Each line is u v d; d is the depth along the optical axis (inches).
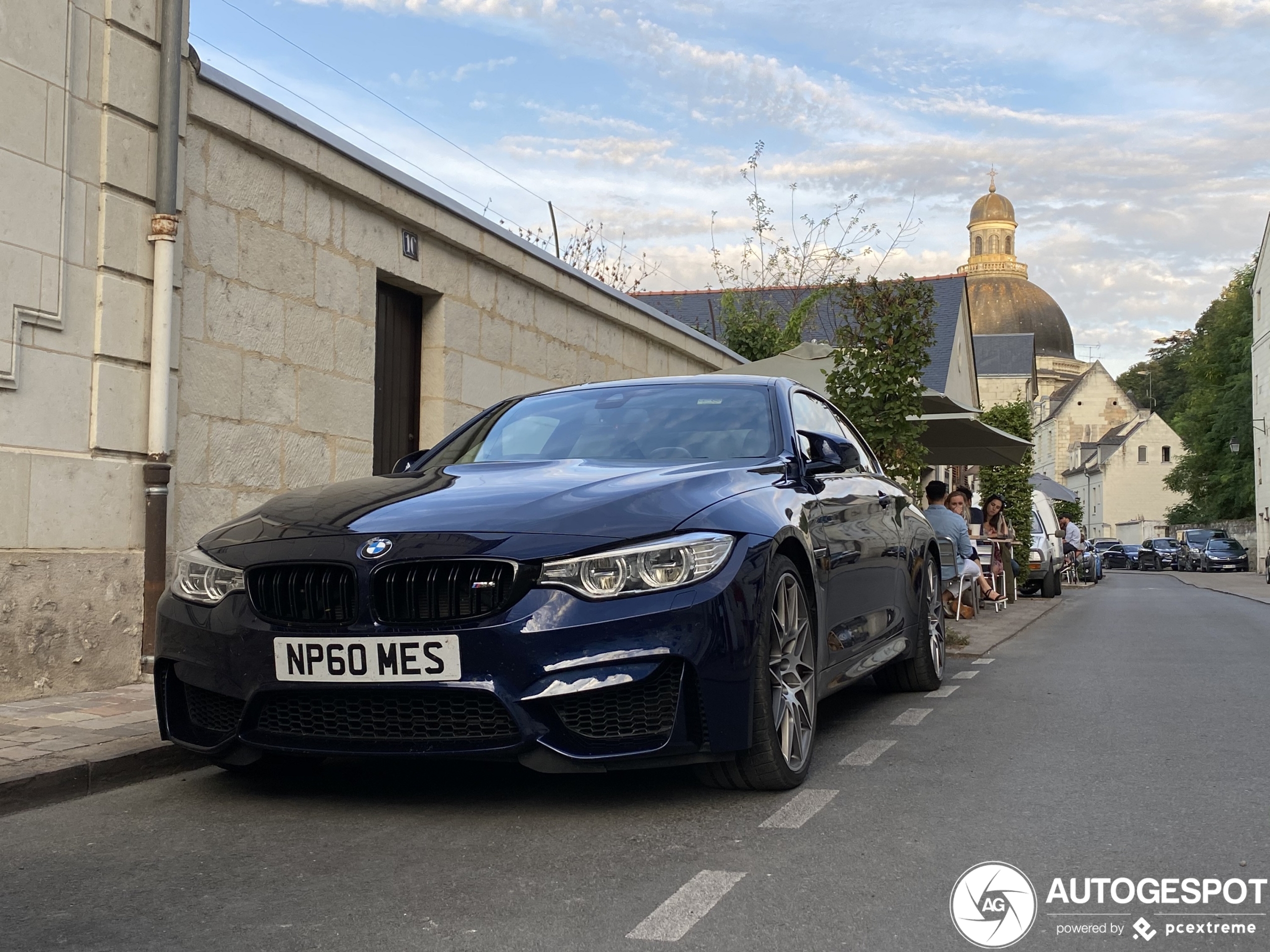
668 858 143.4
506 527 160.2
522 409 236.1
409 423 390.9
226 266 299.1
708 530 165.0
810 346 503.2
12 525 238.7
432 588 156.4
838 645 207.9
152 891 132.4
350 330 346.6
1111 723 241.6
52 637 246.7
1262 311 2465.6
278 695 162.4
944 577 422.9
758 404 224.7
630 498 168.7
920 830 155.8
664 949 113.2
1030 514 876.0
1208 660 367.6
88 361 258.1
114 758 183.3
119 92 264.5
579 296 486.9
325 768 195.3
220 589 168.6
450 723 156.6
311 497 186.7
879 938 116.0
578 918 122.2
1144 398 4918.8
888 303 453.7
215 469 295.3
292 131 317.4
